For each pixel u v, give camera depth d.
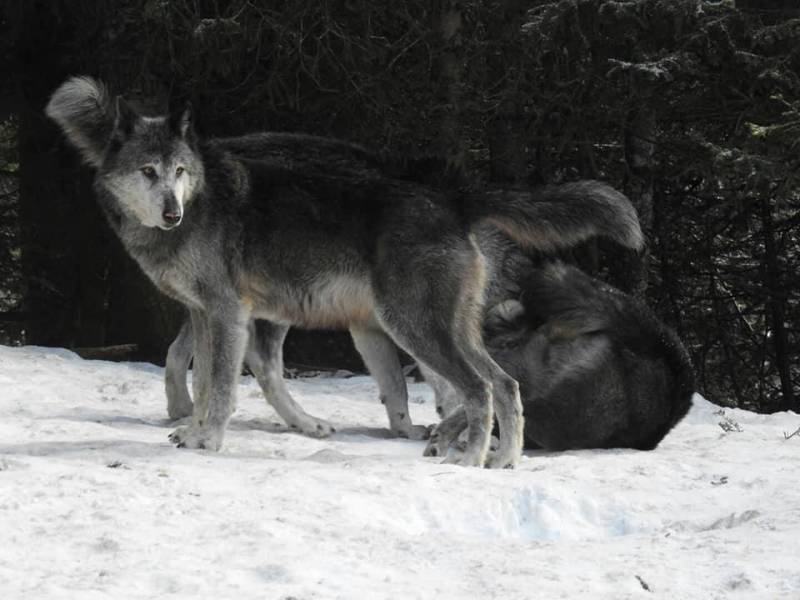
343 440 22.84
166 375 23.97
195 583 11.91
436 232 19.78
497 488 16.59
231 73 39.75
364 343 23.50
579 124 39.62
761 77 34.75
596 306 22.00
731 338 51.91
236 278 20.50
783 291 49.44
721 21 34.72
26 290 47.84
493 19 38.69
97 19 38.72
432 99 38.59
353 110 39.59
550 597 11.65
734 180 36.56
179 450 19.28
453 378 19.56
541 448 22.53
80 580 11.98
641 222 41.81
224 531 13.84
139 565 12.48
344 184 20.34
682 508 16.48
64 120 21.42
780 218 49.03
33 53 43.53
